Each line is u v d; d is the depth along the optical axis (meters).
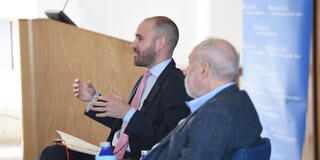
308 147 4.32
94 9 10.52
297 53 4.23
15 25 11.01
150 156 3.54
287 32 4.31
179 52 9.85
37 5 10.76
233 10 9.05
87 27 10.53
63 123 6.10
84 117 6.12
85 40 6.08
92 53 6.08
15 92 8.48
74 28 6.07
